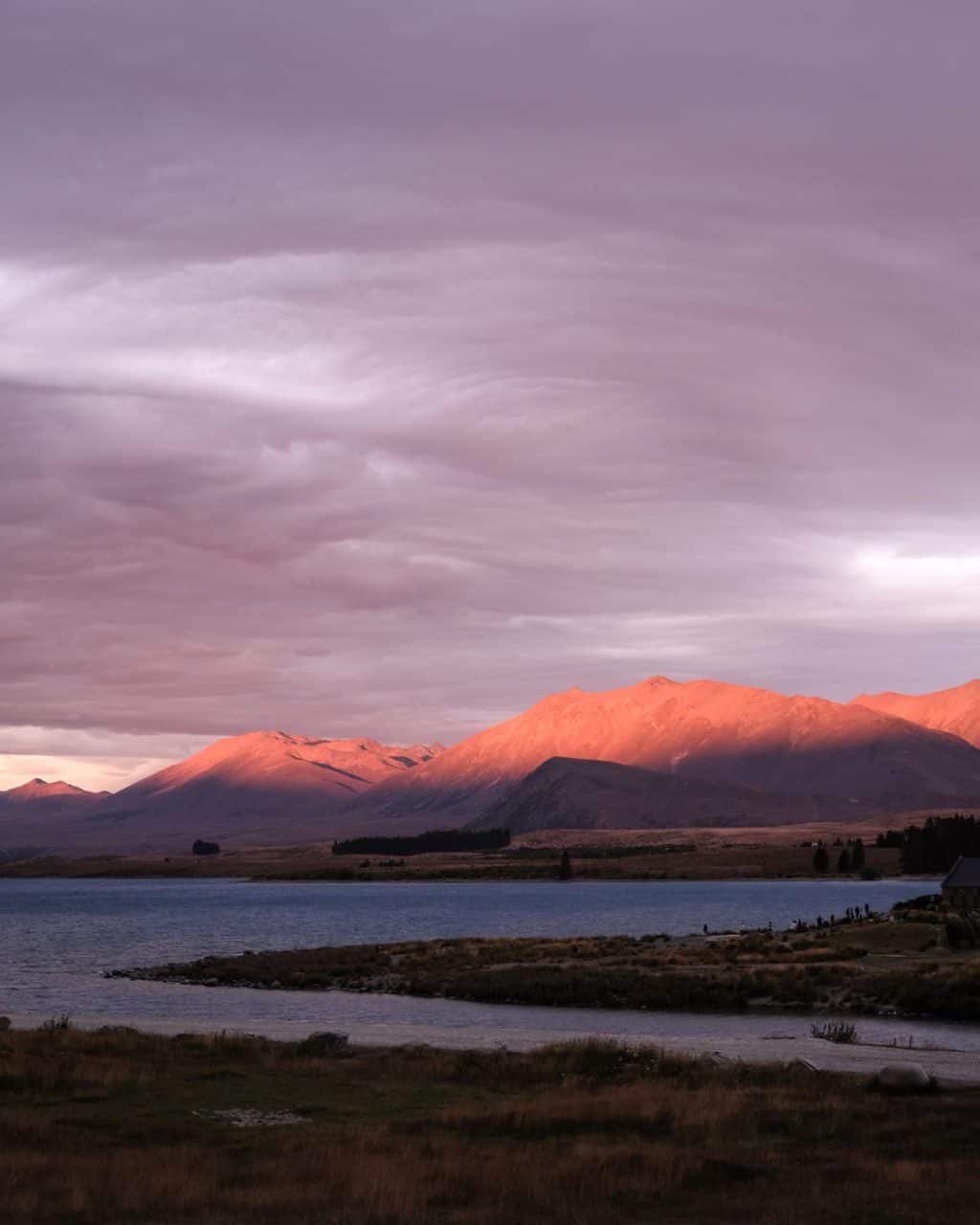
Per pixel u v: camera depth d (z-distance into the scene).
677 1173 24.48
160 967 100.44
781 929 136.75
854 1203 22.45
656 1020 61.78
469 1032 55.03
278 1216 21.19
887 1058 42.50
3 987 85.31
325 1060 40.59
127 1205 21.75
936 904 117.69
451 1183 23.42
